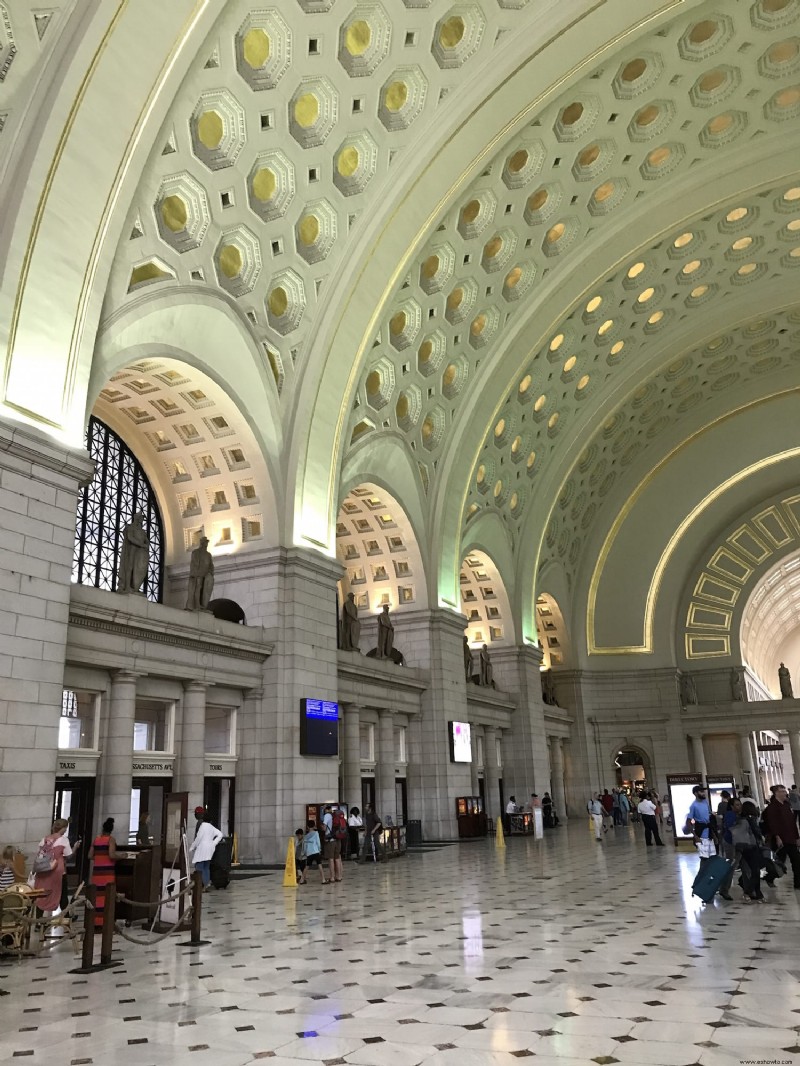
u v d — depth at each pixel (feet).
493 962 22.67
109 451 58.39
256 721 53.88
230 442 57.11
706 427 110.63
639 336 89.10
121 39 36.52
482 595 96.89
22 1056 15.39
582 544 115.75
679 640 115.24
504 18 49.11
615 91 57.88
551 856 56.70
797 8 54.08
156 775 46.29
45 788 35.04
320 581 59.00
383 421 67.97
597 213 69.10
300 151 48.98
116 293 42.68
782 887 37.76
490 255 66.33
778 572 119.34
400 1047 15.35
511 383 78.18
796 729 105.09
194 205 45.27
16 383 37.01
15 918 25.96
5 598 34.60
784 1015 16.63
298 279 54.75
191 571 51.16
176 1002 19.30
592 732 112.88
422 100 51.60
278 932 28.60
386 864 53.26
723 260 81.41
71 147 37.27
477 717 84.94
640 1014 17.02
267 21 42.42
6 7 33.76
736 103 61.98
